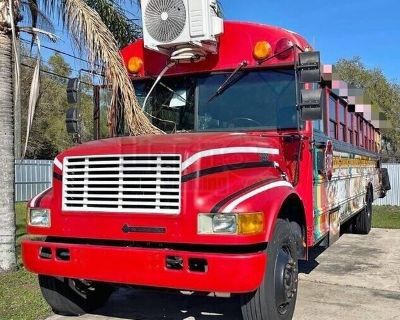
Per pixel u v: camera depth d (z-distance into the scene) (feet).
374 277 24.36
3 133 24.45
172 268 13.89
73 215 15.20
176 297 20.79
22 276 23.70
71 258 15.10
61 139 97.66
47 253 15.67
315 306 19.31
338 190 26.08
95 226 14.89
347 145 29.35
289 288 15.83
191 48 18.97
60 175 15.56
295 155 17.94
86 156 15.17
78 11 23.50
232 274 13.29
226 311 18.86
